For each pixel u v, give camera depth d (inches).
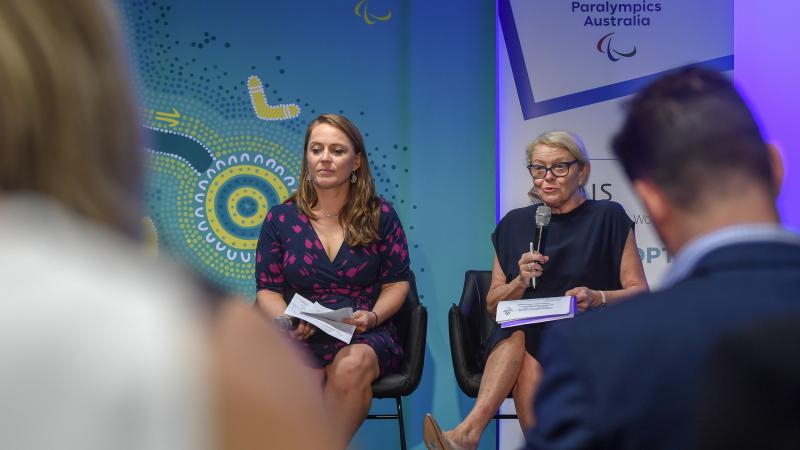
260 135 235.6
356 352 183.2
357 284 196.7
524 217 197.6
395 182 236.4
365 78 235.8
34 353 18.3
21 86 21.1
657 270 224.2
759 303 42.0
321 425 20.7
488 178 236.7
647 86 52.3
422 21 236.1
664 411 40.9
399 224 201.6
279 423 19.7
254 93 235.0
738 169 47.3
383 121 236.2
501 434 227.8
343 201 200.2
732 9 226.5
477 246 236.1
